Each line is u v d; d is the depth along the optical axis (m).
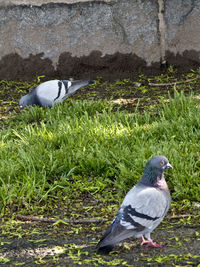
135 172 6.73
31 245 5.41
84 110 9.80
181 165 6.66
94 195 6.67
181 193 6.25
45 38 12.71
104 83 12.37
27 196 6.45
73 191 6.80
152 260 4.87
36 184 6.65
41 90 10.13
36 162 7.27
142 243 5.20
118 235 4.59
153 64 12.88
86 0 12.47
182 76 12.40
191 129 8.03
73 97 11.30
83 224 5.90
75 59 12.83
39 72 12.89
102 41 12.73
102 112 9.92
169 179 6.63
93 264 4.88
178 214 5.95
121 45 12.77
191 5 12.52
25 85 12.56
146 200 4.82
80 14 12.55
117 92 11.48
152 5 12.55
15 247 5.38
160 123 8.37
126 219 4.70
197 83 11.64
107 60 12.84
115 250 5.16
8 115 10.46
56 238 5.56
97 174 7.11
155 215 4.84
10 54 12.80
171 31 12.76
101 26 12.63
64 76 12.84
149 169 5.12
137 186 5.15
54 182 6.82
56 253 5.19
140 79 12.42
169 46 12.85
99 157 7.19
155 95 11.03
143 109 10.02
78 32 12.66
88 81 10.74
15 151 7.96
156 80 12.22
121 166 6.80
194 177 6.48
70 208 6.37
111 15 12.57
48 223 5.98
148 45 12.80
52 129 8.79
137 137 7.78
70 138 8.08
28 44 12.76
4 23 12.61
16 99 11.59
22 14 12.56
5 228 5.88
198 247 5.09
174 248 5.11
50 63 12.87
